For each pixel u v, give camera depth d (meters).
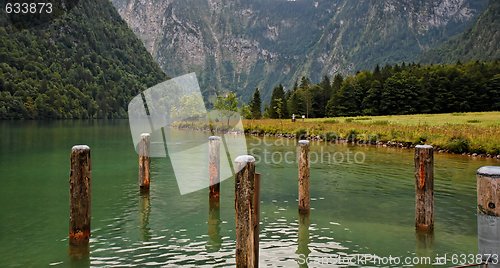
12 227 11.41
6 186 17.41
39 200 14.76
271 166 23.58
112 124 84.94
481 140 28.62
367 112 99.19
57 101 124.56
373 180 18.55
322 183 17.86
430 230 10.87
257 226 7.38
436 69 106.38
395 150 31.67
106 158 26.88
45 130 62.84
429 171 10.74
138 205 13.95
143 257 9.20
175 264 8.80
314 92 114.00
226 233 10.95
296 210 13.33
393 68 123.25
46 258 9.12
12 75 127.56
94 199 14.84
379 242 10.20
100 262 8.90
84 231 9.77
